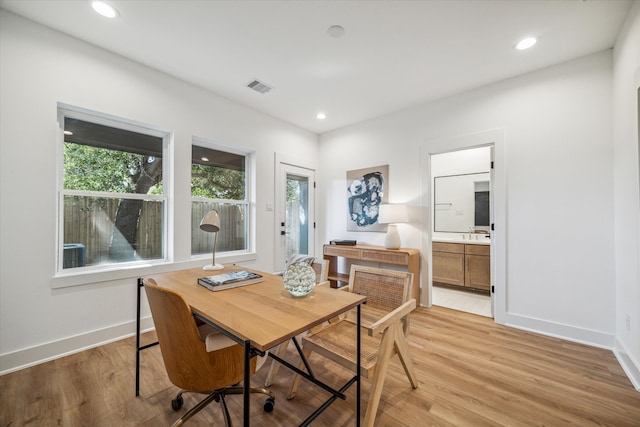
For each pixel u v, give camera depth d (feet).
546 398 5.28
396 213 10.64
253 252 11.50
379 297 5.92
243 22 6.40
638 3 5.50
